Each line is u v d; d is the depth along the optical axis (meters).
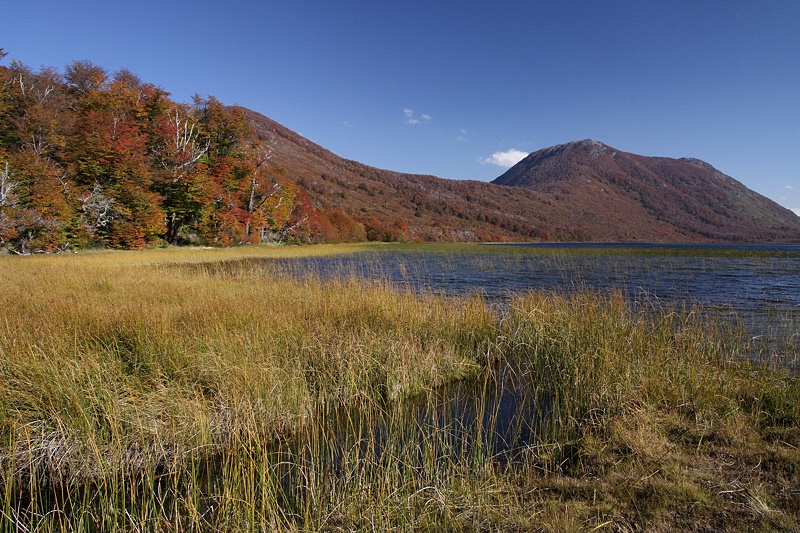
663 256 32.56
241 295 8.34
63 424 3.52
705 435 3.55
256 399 4.17
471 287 14.48
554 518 2.61
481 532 2.58
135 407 3.74
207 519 2.84
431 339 6.38
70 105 34.22
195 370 4.63
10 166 23.84
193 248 34.53
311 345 5.42
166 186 33.81
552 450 3.49
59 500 3.15
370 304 7.36
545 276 18.28
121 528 2.70
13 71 30.42
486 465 3.14
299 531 2.66
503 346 6.51
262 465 3.04
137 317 5.55
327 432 4.16
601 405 4.17
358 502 2.84
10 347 4.54
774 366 5.08
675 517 2.58
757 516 2.53
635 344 5.54
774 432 3.54
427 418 4.37
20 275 11.14
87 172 29.16
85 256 22.53
